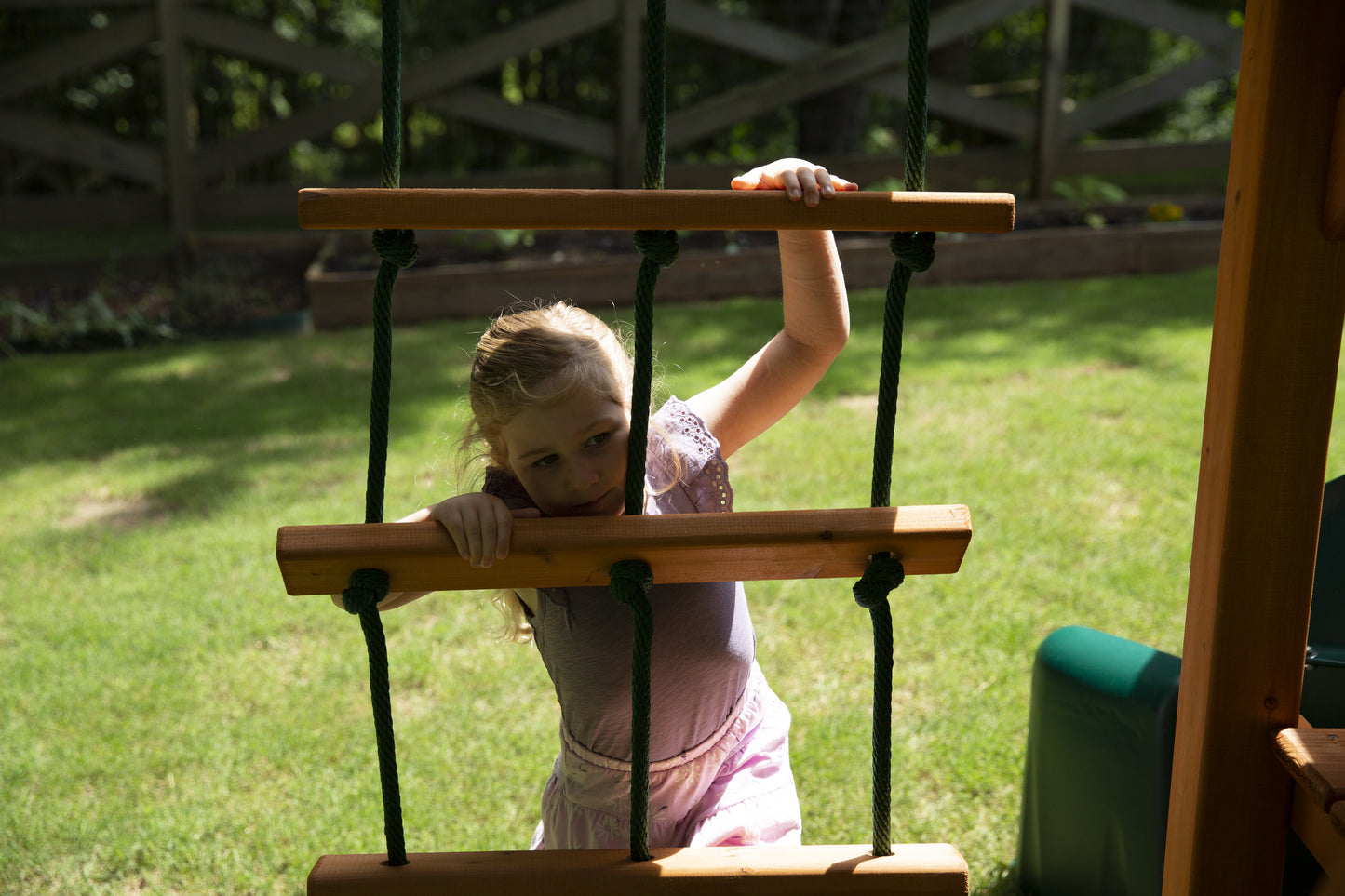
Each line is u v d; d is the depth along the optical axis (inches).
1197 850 57.3
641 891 52.8
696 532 50.5
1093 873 82.0
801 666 125.6
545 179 391.9
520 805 104.5
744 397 70.6
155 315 320.5
